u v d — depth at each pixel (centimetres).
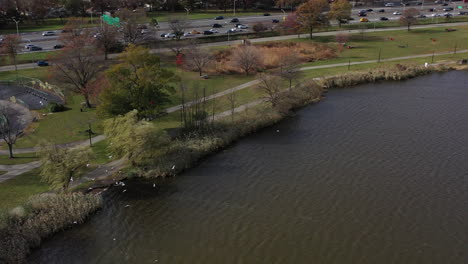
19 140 7106
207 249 4578
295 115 8200
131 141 5978
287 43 13262
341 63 11525
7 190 5469
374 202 5284
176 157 6350
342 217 5022
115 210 5294
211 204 5372
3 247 4453
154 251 4569
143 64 7225
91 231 4916
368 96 9138
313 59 11988
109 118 6762
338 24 15875
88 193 5575
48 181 5462
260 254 4472
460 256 4369
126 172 6088
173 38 13112
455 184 5612
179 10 18875
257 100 8694
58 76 8719
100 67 9406
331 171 6034
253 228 4884
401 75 10388
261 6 19375
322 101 8938
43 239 4772
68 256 4516
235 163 6397
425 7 19762
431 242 4575
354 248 4506
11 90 9862
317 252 4469
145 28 12875
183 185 5834
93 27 14188
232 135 7175
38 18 16550
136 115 6538
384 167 6075
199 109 7581
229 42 13300
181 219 5088
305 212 5141
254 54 10750
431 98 8881
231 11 18750
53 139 7106
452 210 5088
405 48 12988
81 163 5522
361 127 7475
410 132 7181
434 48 12925
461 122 7538
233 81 10131
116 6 17738
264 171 6122
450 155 6347
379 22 16200
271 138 7225
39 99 9275
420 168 6016
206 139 6912
